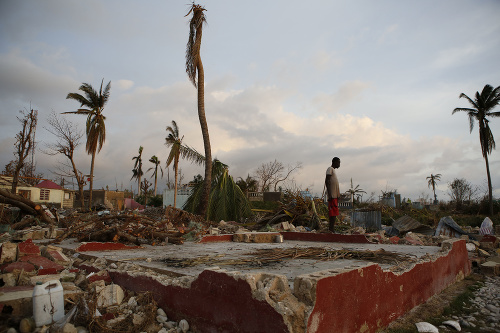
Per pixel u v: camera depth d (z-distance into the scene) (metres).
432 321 4.59
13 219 12.92
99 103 32.41
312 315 3.02
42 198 35.94
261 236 10.16
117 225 8.84
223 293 3.49
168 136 30.38
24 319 3.51
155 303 4.17
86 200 44.72
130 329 3.63
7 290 4.14
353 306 3.64
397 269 5.11
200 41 19.27
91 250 7.09
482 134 37.38
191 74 19.33
